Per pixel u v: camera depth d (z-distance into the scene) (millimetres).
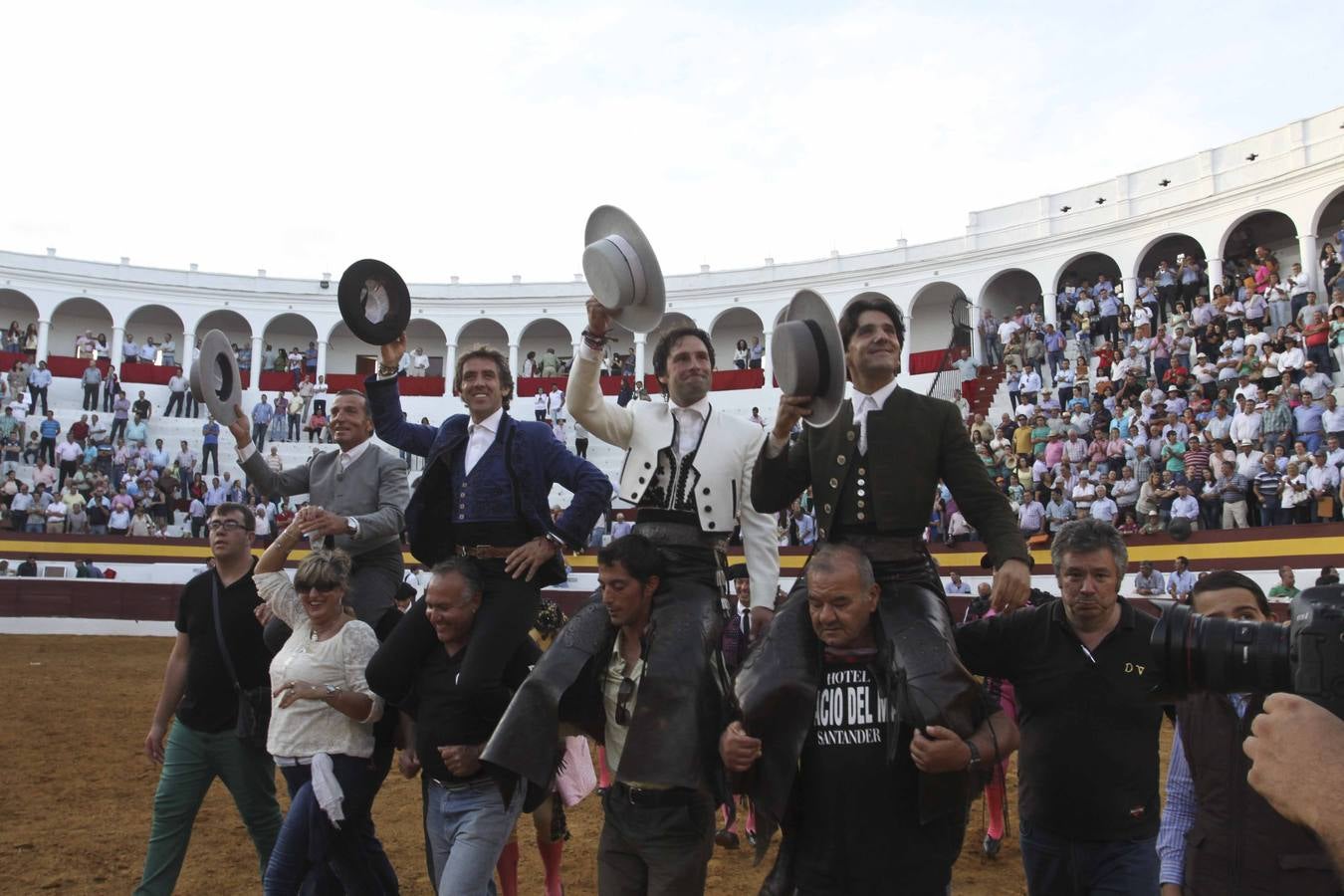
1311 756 1250
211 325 37594
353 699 3979
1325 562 15023
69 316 35844
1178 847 3184
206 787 4605
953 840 2846
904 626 2883
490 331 38188
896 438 3201
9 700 11383
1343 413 15883
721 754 2881
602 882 3328
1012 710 6293
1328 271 20969
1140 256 27516
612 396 32125
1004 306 31219
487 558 3973
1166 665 2104
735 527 3678
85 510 23906
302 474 5418
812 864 2867
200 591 4648
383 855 4188
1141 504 17094
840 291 33031
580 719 3395
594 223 3744
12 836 6078
